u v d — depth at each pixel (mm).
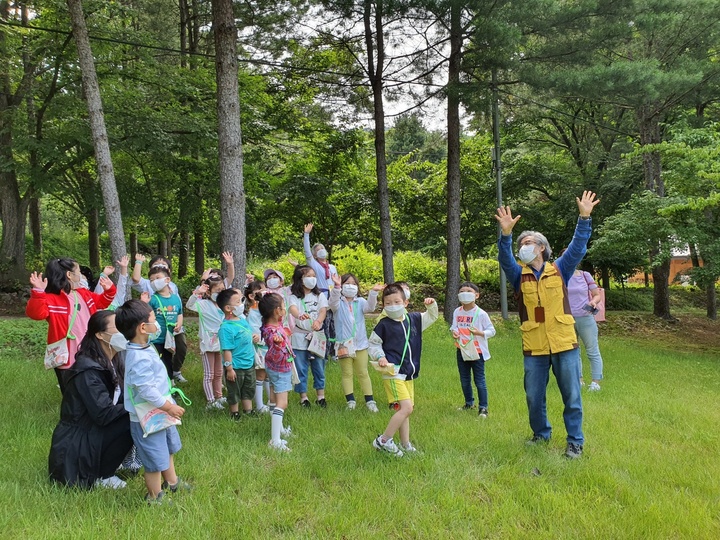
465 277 19656
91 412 3588
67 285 4895
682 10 12797
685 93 13867
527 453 4512
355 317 6078
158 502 3383
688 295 27234
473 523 3273
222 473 3916
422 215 18219
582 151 19969
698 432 5324
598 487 3871
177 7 18969
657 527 3211
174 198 16250
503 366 8836
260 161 15992
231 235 7672
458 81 12164
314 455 4355
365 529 3152
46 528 2990
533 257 4598
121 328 3359
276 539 3043
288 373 4727
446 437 4887
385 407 6094
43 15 11883
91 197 13453
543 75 11242
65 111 12539
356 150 16094
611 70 10711
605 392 7172
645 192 12695
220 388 6336
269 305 4770
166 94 13477
